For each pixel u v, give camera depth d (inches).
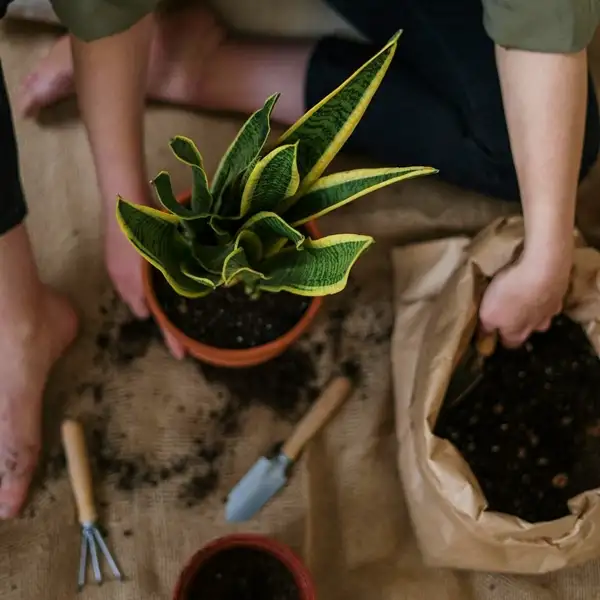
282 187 27.1
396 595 36.6
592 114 37.7
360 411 39.5
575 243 36.6
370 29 39.8
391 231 42.4
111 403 38.9
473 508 32.1
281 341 33.5
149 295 33.9
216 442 38.7
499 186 40.0
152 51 40.5
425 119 38.7
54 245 41.1
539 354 37.6
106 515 37.4
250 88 41.2
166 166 42.6
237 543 33.9
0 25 44.2
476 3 36.7
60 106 43.1
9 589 35.9
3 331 33.8
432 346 34.7
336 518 38.0
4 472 35.9
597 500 32.4
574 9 28.6
